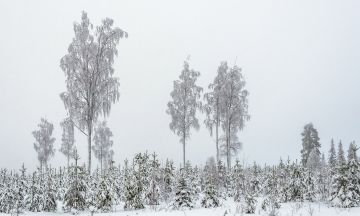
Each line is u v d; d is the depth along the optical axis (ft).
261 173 123.24
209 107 149.38
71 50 121.29
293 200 87.97
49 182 83.87
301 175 89.66
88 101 118.83
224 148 147.84
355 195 72.13
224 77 150.82
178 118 149.07
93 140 216.33
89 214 70.18
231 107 146.51
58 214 74.38
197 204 84.99
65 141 215.51
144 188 85.30
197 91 151.84
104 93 122.21
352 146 76.79
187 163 117.08
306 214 61.62
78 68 120.67
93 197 81.61
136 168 88.33
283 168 106.63
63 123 118.32
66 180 106.32
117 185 92.53
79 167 81.10
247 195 65.41
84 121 118.21
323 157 179.01
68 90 119.14
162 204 85.30
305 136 191.62
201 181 111.65
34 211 79.36
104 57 125.08
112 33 127.24
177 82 152.66
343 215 60.59
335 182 75.87
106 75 123.95
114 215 64.03
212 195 78.23
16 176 104.53
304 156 189.26
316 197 92.48
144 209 75.97
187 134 150.41
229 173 115.85
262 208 66.13
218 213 60.70
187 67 153.58
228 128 144.25
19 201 83.41
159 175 88.43
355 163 74.59
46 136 211.82
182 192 76.33
